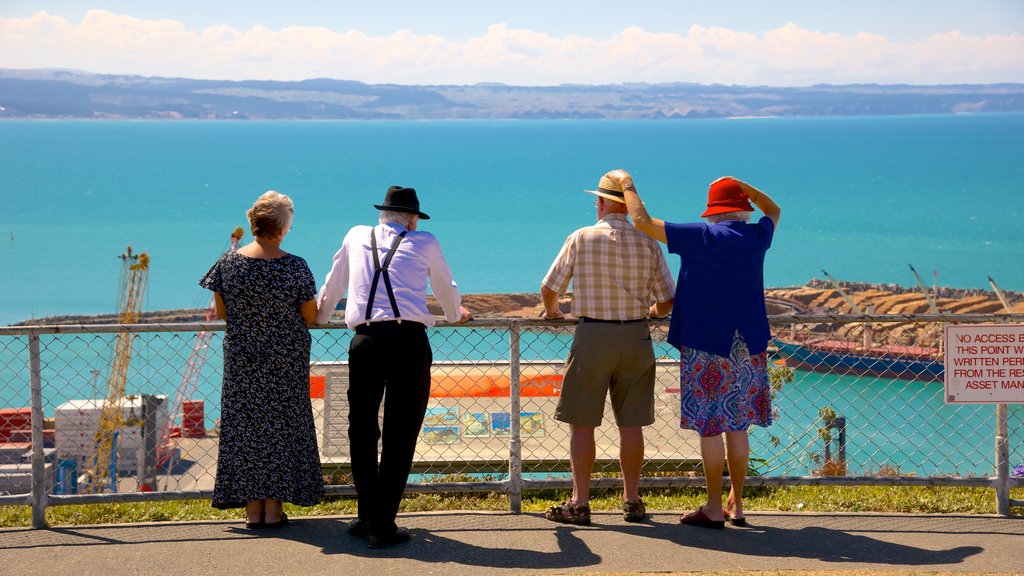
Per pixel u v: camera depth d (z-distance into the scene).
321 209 163.88
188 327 6.70
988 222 139.88
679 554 5.95
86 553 5.97
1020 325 6.70
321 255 105.62
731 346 6.32
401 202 6.38
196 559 5.87
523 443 8.62
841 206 163.88
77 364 35.34
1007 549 6.06
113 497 6.65
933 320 6.79
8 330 6.47
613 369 6.49
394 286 6.12
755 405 6.46
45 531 6.43
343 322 6.66
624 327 6.46
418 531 6.44
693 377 6.42
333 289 6.39
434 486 6.96
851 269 98.50
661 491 8.43
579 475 6.62
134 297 51.69
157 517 6.90
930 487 8.06
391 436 6.13
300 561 5.83
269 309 6.19
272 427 6.24
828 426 11.79
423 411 6.25
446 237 126.06
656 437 8.80
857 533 6.40
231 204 175.88
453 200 180.25
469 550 6.04
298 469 6.33
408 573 5.64
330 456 8.41
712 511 6.53
